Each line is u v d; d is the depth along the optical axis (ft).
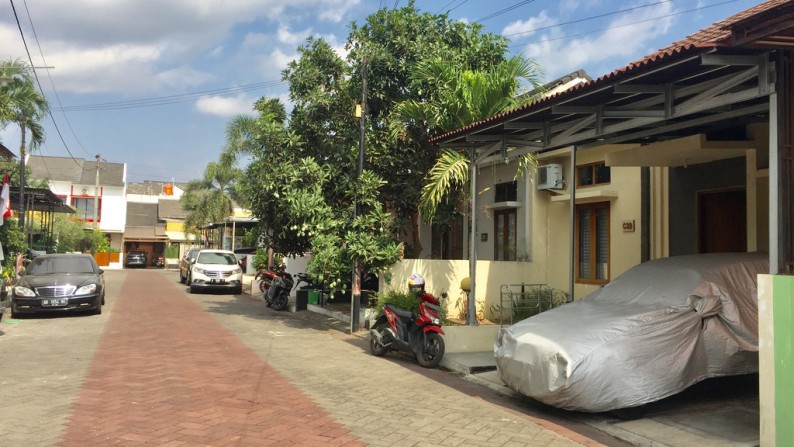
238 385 24.39
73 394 22.44
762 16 14.38
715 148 27.04
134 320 45.44
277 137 44.29
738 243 30.40
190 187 117.70
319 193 41.68
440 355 29.35
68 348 32.76
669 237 33.94
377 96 44.39
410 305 34.71
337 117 45.98
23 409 20.33
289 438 17.61
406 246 48.93
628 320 20.26
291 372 27.45
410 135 43.11
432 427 19.07
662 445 17.47
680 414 20.70
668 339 19.83
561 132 25.96
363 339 38.47
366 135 43.65
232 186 113.50
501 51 45.06
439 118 38.91
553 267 43.24
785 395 15.23
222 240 116.47
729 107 21.61
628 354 19.42
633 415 20.62
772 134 16.14
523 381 21.02
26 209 76.64
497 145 30.66
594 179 39.99
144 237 167.12
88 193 160.04
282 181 42.45
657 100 20.74
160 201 180.65
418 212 45.37
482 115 38.58
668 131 25.46
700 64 17.17
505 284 41.98
